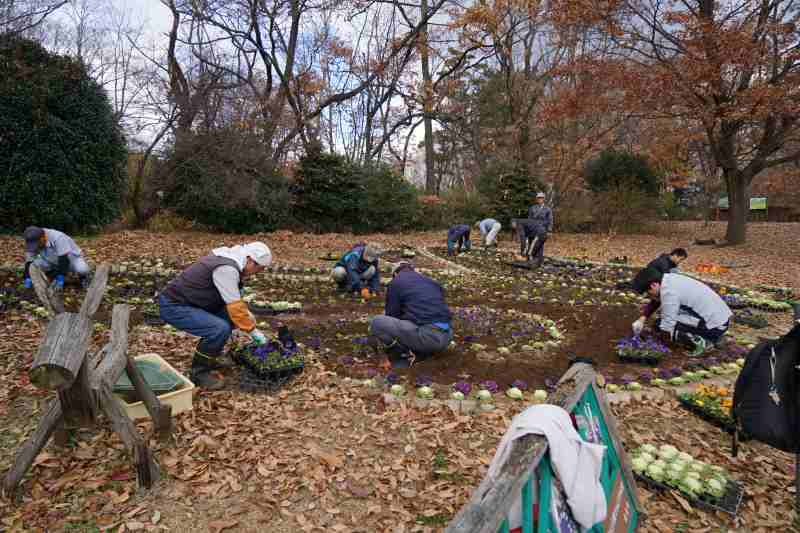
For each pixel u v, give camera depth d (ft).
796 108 45.73
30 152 39.22
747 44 44.60
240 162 53.88
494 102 95.61
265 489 10.93
